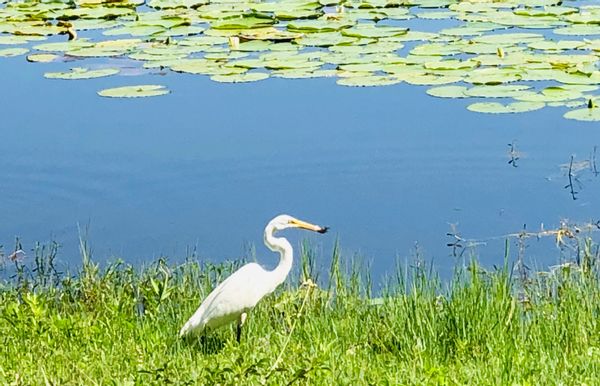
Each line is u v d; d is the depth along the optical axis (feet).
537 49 57.16
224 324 28.43
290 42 61.52
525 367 24.07
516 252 37.81
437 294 31.71
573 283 32.17
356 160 46.14
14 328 27.40
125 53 61.00
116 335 27.89
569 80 51.47
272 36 62.18
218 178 45.29
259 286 28.73
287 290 34.19
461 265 35.47
